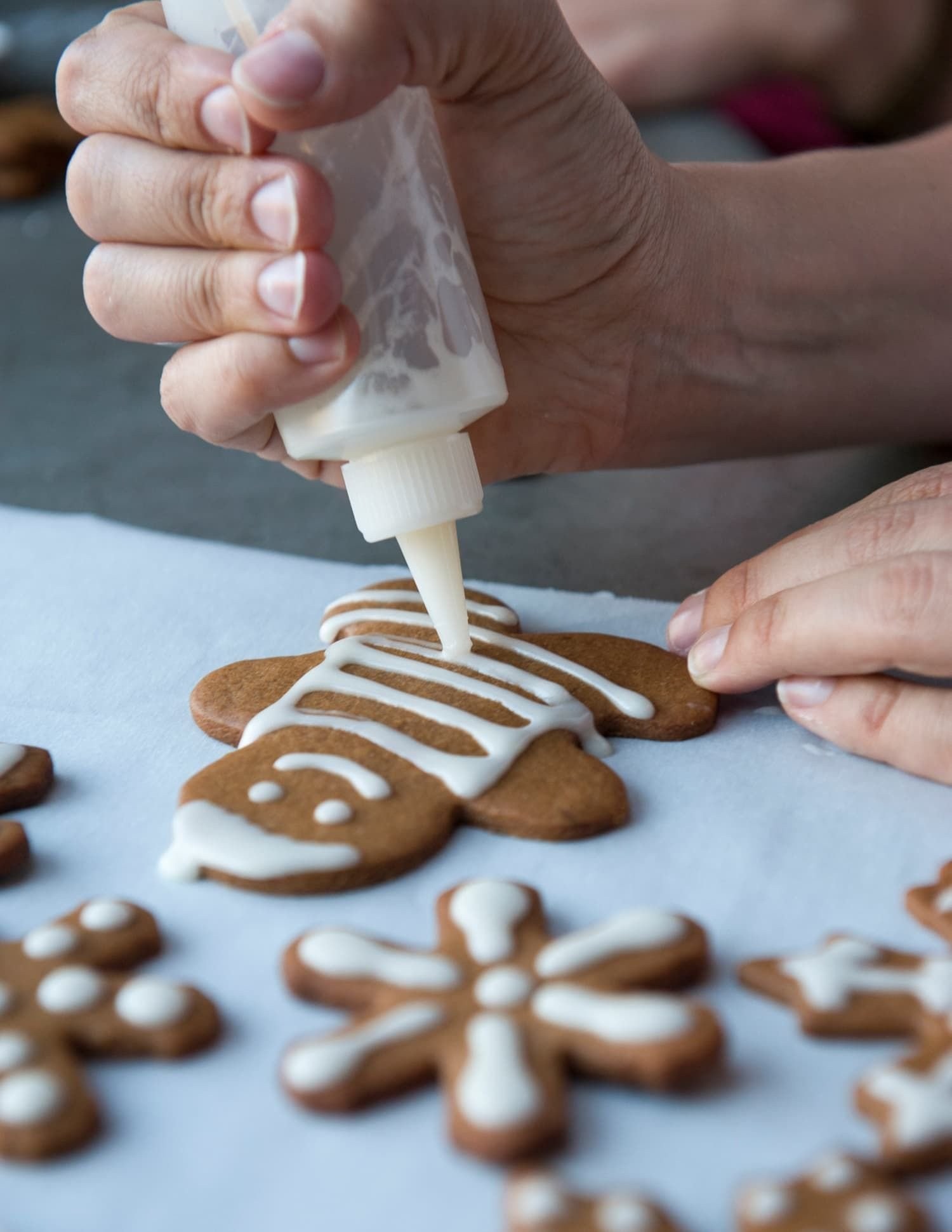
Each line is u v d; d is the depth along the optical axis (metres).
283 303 0.39
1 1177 0.33
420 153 0.40
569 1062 0.34
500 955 0.36
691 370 0.53
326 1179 0.33
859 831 0.39
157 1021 0.35
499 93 0.44
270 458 0.50
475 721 0.41
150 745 0.43
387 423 0.40
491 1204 0.32
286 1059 0.34
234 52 0.41
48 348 0.74
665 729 0.42
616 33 0.74
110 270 0.44
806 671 0.41
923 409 0.56
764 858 0.38
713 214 0.51
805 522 0.54
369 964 0.35
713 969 0.36
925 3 0.74
